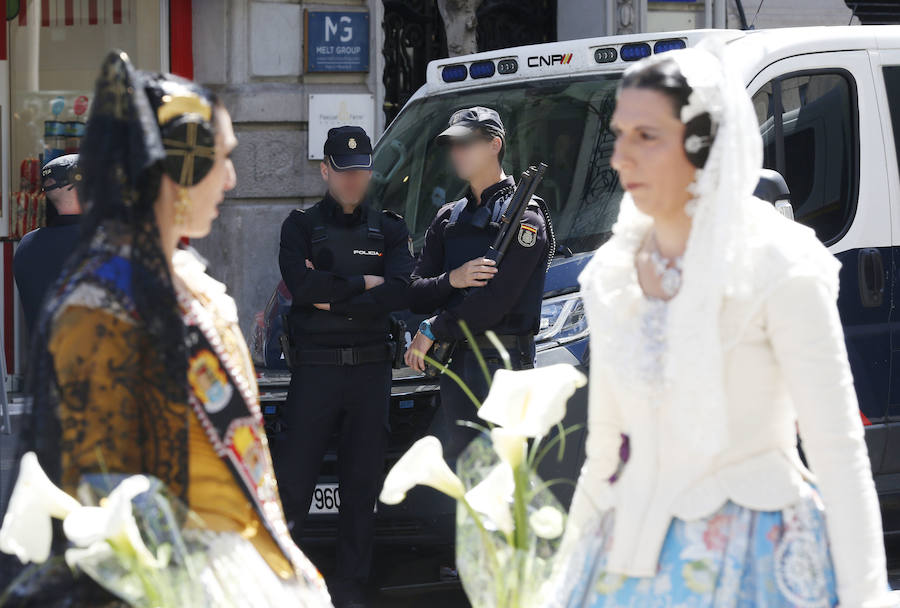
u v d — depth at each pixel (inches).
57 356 138.8
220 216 604.1
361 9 611.2
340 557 329.4
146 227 141.6
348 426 330.6
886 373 359.9
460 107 418.6
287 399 333.1
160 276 140.7
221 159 151.6
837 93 371.9
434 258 322.3
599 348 154.9
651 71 145.9
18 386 571.5
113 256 140.7
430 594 341.4
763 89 359.3
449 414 311.1
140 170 140.7
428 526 328.8
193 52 602.5
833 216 365.4
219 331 153.3
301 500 330.3
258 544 152.6
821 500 148.4
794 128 363.3
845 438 141.1
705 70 144.3
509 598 142.2
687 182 146.7
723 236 143.0
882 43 380.8
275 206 608.4
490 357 303.4
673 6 705.6
